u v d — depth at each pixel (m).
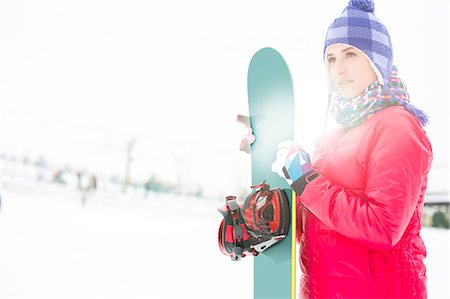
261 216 1.44
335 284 1.30
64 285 4.05
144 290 3.98
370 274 1.26
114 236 5.45
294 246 1.45
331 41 1.36
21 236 5.28
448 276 3.96
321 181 1.29
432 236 5.09
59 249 4.91
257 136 1.66
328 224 1.27
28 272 4.34
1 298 3.73
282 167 1.36
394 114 1.26
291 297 1.45
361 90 1.33
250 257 4.98
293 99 1.57
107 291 3.94
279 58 1.61
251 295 3.92
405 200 1.18
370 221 1.19
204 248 5.20
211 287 4.11
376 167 1.22
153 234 5.52
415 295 1.24
